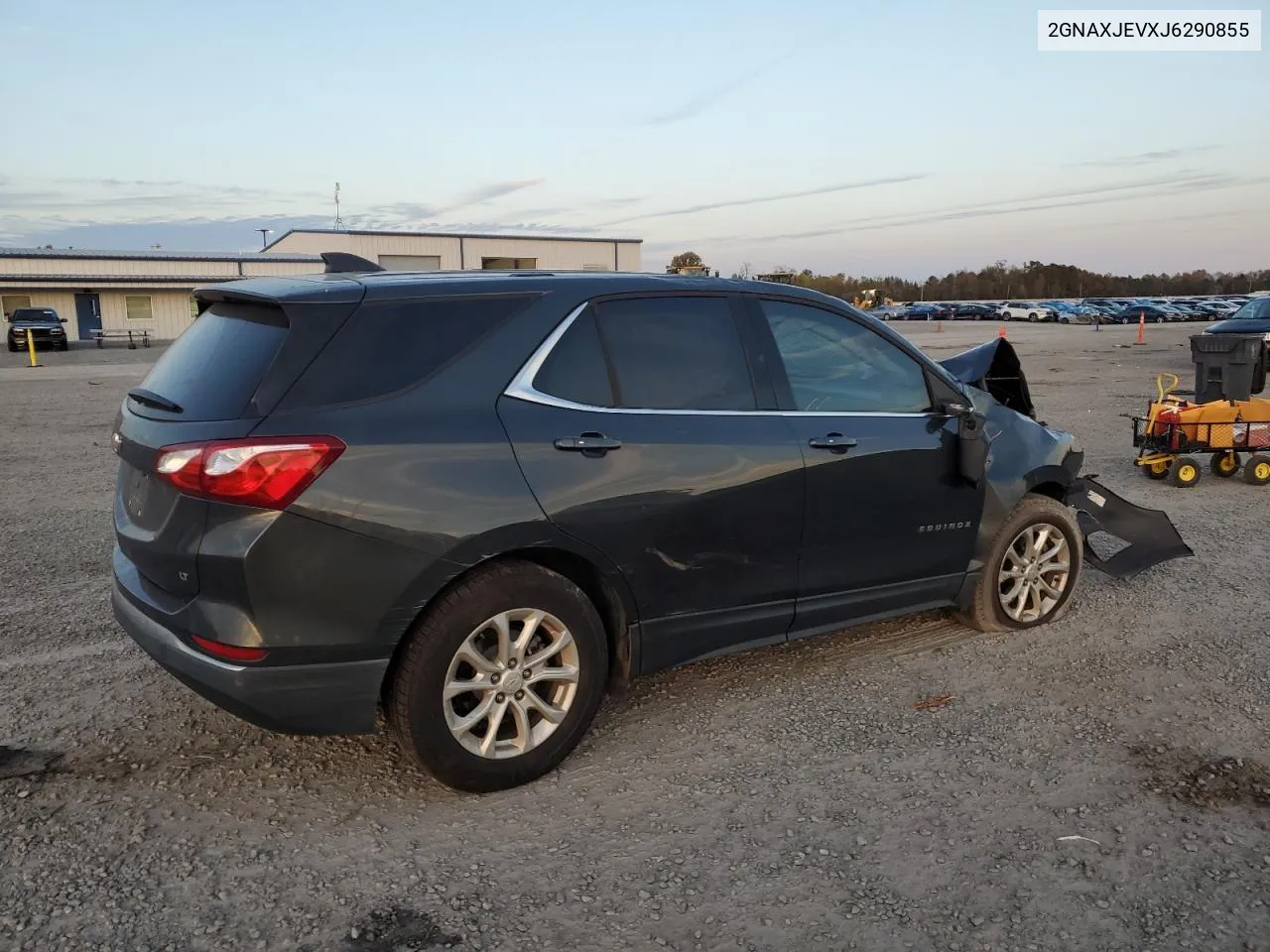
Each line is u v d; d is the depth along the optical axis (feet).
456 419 10.36
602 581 11.38
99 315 155.63
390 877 9.35
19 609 17.04
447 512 10.07
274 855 9.68
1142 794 10.91
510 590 10.56
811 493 12.76
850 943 8.42
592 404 11.32
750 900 9.01
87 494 27.53
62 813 10.38
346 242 175.32
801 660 14.88
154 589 10.57
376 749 11.96
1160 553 18.57
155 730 12.37
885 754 11.90
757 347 12.85
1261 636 15.87
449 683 10.39
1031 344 108.37
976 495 14.76
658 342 12.05
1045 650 15.29
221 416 9.70
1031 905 8.93
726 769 11.52
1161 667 14.56
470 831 10.18
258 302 10.61
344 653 9.85
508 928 8.61
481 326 10.89
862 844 9.94
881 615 14.26
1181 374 66.08
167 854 9.67
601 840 10.02
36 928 8.47
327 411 9.79
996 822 10.35
